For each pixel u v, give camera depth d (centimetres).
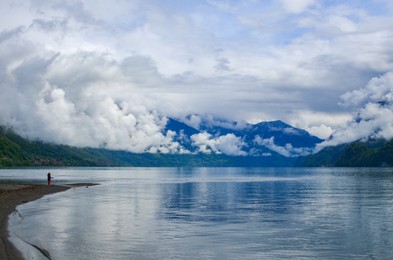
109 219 6125
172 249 4128
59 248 4022
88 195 10731
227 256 3897
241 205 8544
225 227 5544
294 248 4259
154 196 10856
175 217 6525
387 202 9269
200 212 7225
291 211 7462
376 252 4112
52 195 10362
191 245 4334
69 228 5197
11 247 3866
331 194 11862
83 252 3884
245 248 4241
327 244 4469
